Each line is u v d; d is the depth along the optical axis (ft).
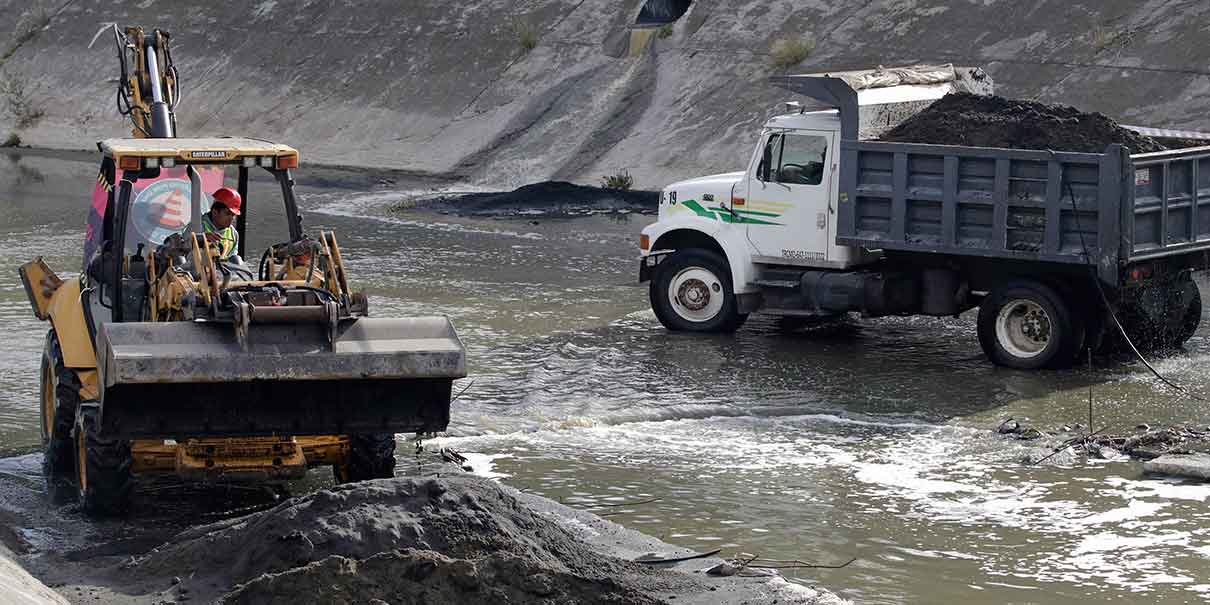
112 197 51.78
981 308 72.69
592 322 84.79
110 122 209.05
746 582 41.16
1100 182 67.62
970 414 62.75
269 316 44.32
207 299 44.80
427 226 129.08
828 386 68.13
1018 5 147.43
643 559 43.37
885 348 77.66
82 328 50.14
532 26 184.44
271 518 41.34
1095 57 136.46
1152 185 69.26
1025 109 75.36
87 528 46.57
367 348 44.96
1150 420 61.26
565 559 41.22
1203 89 127.03
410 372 44.93
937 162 71.97
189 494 50.62
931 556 44.65
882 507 49.67
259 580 37.17
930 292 76.07
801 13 163.84
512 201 141.18
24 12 239.30
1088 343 72.08
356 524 40.11
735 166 144.66
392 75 189.16
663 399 65.10
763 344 78.59
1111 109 129.90
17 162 186.60
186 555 41.37
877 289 75.97
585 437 59.06
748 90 155.33
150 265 49.65
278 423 45.70
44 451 55.16
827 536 46.57
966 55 144.87
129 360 42.60
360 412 46.37
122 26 224.53
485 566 37.99
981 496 50.90
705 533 46.88
